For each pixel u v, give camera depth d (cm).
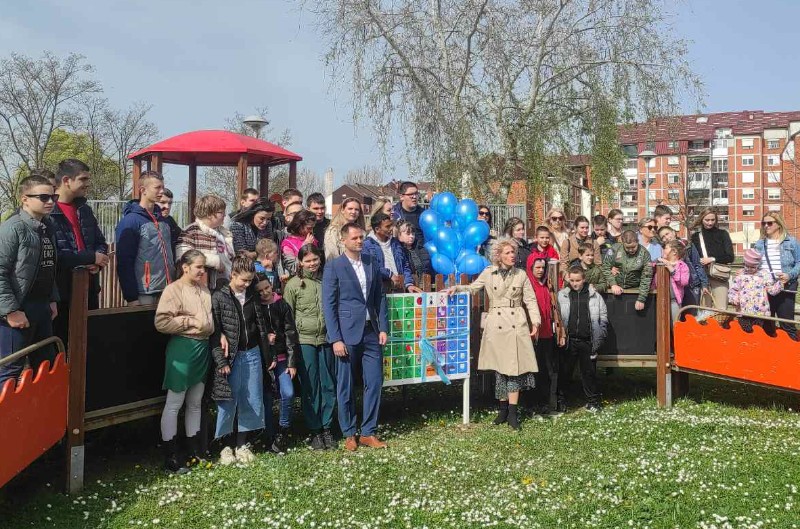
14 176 3406
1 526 457
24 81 3284
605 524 464
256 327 618
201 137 1515
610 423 733
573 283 812
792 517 474
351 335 646
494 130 2058
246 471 570
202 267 584
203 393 598
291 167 1633
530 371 731
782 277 895
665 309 829
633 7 2069
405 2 1988
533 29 2123
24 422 449
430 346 728
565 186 2219
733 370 786
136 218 628
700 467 581
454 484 542
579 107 2152
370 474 566
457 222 952
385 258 776
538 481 548
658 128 2203
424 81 1997
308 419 649
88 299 581
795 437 685
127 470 579
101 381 545
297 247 734
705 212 1018
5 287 489
